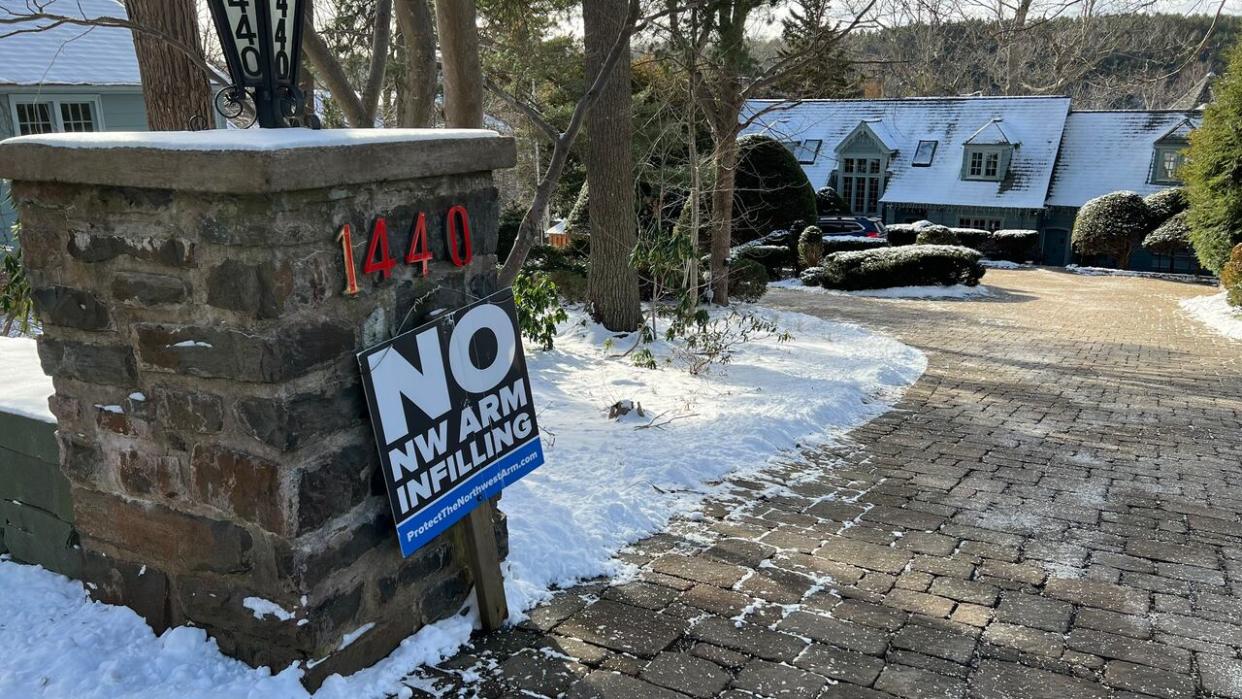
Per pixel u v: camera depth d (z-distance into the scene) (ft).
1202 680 10.07
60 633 9.63
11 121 52.95
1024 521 15.75
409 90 23.86
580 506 14.48
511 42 41.96
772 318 45.09
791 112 122.72
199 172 7.65
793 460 19.33
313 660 8.79
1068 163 106.73
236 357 8.14
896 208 112.68
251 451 8.45
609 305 33.78
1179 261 94.84
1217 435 24.11
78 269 9.07
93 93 56.13
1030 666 10.27
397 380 9.12
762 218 78.84
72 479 9.96
